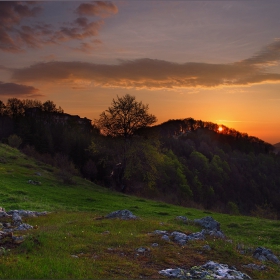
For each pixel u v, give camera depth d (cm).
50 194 3709
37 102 14550
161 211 3388
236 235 2423
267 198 11644
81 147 9431
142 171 5506
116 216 2217
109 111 5681
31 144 9750
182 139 18000
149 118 5706
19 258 1172
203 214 3500
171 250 1442
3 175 4447
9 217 2073
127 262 1241
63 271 1077
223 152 15425
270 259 1516
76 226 1820
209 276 1098
